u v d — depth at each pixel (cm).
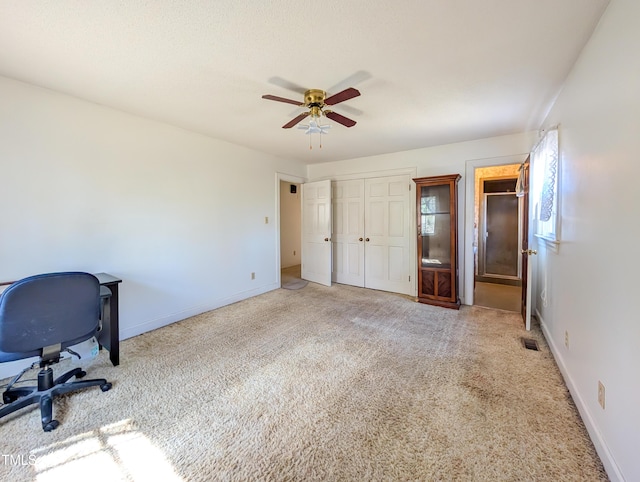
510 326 321
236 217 416
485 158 383
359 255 512
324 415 179
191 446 155
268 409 185
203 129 343
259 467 142
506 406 184
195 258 362
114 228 286
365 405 188
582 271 179
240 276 426
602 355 147
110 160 280
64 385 191
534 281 343
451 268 386
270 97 205
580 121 186
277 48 180
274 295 456
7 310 161
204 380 218
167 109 280
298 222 759
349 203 519
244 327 324
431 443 155
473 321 337
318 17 152
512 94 246
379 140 388
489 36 169
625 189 127
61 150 249
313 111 243
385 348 270
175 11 147
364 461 145
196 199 361
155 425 171
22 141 229
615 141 137
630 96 123
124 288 295
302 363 243
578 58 190
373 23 157
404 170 452
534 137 352
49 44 176
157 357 255
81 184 262
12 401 187
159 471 140
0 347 162
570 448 151
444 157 414
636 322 116
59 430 167
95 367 237
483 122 317
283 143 404
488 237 567
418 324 329
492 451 149
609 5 143
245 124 324
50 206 245
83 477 137
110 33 165
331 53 186
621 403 126
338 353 261
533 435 160
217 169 386
